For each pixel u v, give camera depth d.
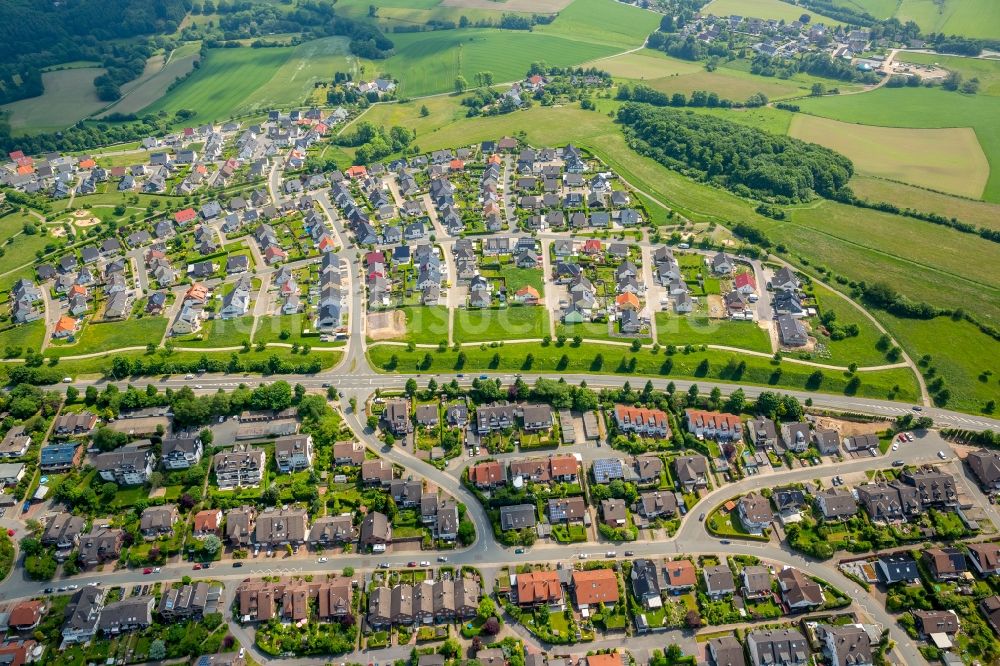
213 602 145.12
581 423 187.75
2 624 142.25
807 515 162.38
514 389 195.62
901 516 161.62
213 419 189.12
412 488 165.88
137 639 140.38
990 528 159.12
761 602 145.62
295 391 194.62
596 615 142.62
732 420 182.75
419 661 133.38
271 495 165.38
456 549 157.12
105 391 195.50
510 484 169.88
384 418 188.25
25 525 162.62
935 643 136.62
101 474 169.88
